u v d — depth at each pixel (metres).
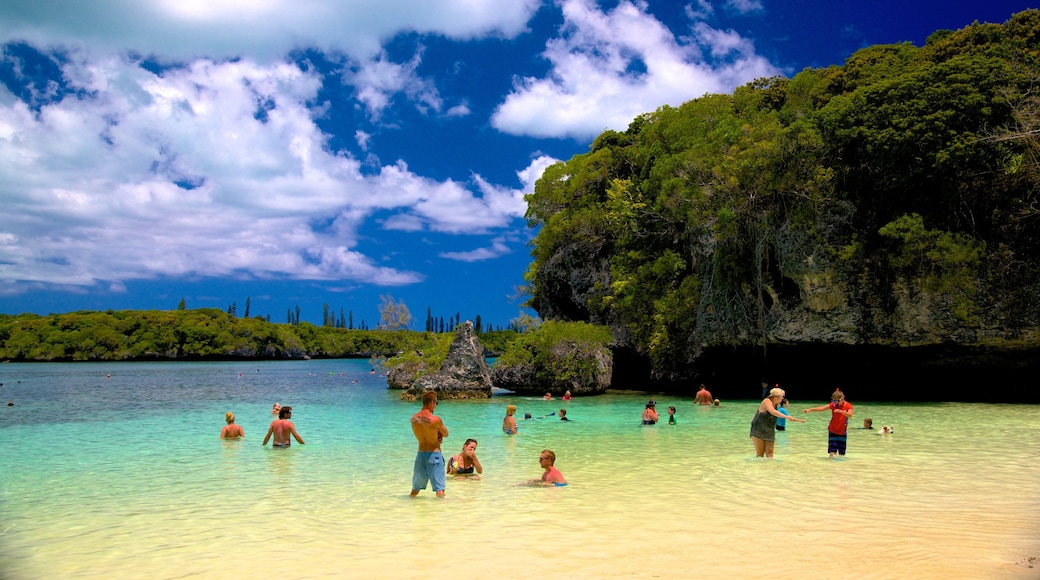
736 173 35.22
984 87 29.92
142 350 132.38
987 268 30.83
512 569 7.14
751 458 15.36
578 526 9.11
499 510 10.26
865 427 20.73
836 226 33.41
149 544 8.58
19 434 22.17
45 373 82.25
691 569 7.04
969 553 7.48
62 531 9.36
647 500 10.84
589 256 48.00
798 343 34.50
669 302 39.94
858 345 33.19
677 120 44.59
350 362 148.62
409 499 11.25
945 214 31.33
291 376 75.81
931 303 31.44
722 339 37.47
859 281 32.91
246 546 8.38
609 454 16.34
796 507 10.12
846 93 37.25
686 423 24.02
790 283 35.19
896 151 30.38
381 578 6.91
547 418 26.20
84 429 23.61
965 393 34.38
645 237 44.03
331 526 9.37
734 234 35.97
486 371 39.31
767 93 46.91
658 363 41.69
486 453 16.72
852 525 8.94
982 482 12.05
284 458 16.28
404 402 36.19
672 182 38.22
